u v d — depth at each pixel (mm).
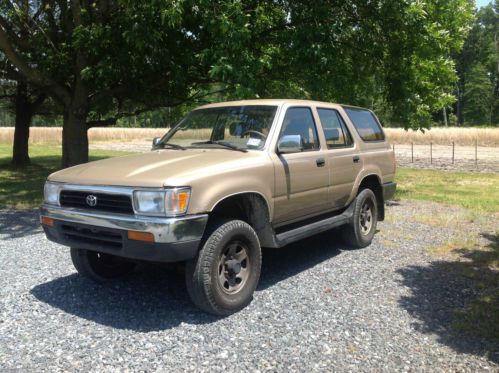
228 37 8555
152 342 3760
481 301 4594
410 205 10383
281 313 4324
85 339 3814
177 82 10820
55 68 12031
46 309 4426
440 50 11086
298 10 10289
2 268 5668
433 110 12195
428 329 3982
